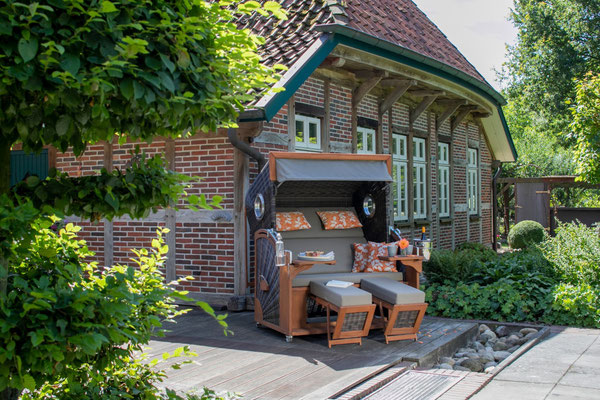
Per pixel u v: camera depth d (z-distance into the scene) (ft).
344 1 32.73
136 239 31.60
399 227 41.57
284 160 22.72
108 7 7.65
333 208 27.14
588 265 28.96
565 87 89.76
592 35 89.04
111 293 8.45
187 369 18.21
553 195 96.02
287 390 16.07
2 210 7.54
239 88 10.23
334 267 25.26
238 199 28.63
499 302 27.07
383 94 40.27
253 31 31.40
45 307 7.61
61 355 7.63
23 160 34.53
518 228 62.03
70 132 8.64
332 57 30.32
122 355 9.50
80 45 7.82
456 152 52.34
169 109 8.98
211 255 29.50
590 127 35.19
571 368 18.81
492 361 20.98
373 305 21.01
